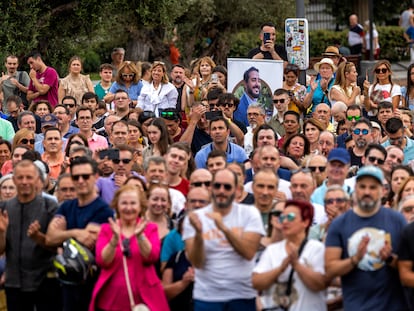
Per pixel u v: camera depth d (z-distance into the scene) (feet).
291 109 87.56
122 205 52.24
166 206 54.80
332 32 191.52
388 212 48.42
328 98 91.04
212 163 58.75
